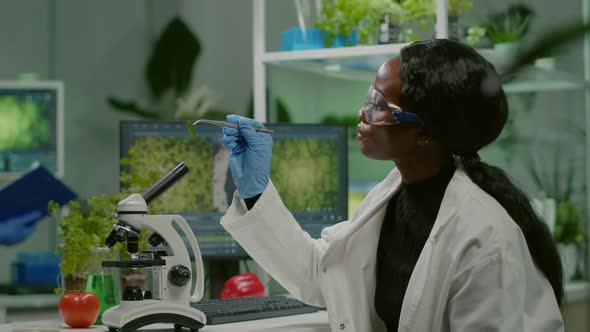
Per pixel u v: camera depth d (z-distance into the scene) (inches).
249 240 72.4
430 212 68.5
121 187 91.5
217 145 97.7
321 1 113.1
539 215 67.2
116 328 66.5
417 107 64.4
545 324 61.8
